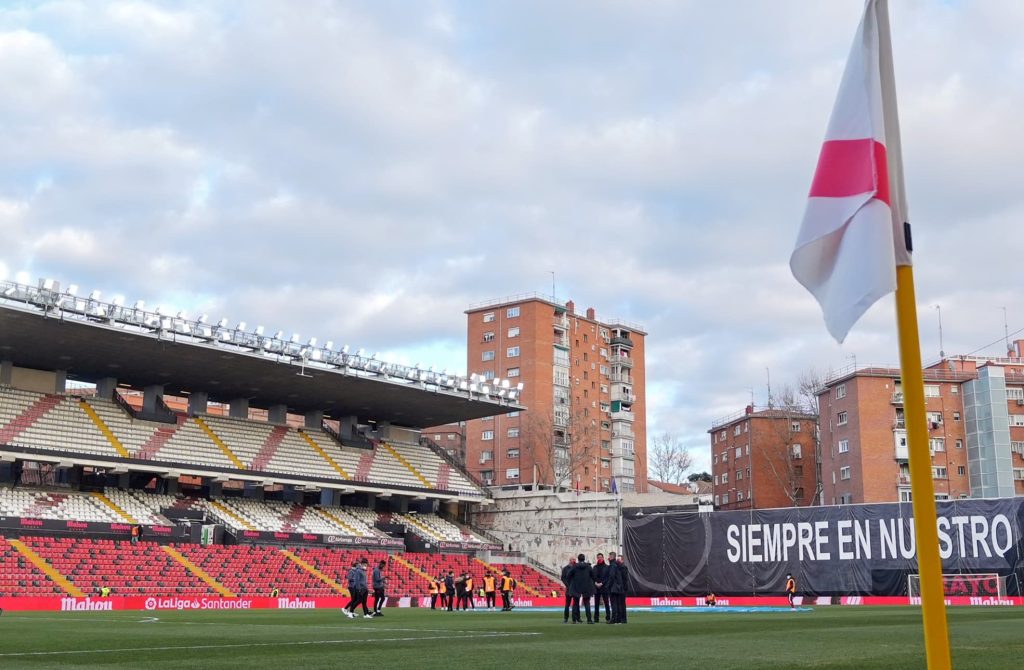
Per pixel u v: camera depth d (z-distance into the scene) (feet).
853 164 22.21
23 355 188.44
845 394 303.27
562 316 396.98
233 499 213.66
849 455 298.76
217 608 150.10
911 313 20.42
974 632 63.67
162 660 42.55
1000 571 158.40
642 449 426.92
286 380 211.61
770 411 362.12
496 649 49.90
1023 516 157.79
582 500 230.27
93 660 42.75
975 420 293.84
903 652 46.24
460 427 406.00
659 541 190.90
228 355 188.14
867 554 169.58
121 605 141.28
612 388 419.74
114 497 190.80
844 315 21.45
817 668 36.37
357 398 230.89
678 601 186.70
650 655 45.14
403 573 200.64
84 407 198.59
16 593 143.74
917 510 18.48
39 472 190.70
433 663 40.60
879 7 22.65
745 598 179.93
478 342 396.57
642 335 442.50
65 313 163.22
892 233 21.34
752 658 42.60
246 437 220.64
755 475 351.67
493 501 248.52
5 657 44.88
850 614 113.80
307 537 196.34
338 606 164.45
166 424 208.23
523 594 213.05
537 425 366.43
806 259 22.85
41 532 160.56
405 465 247.29
